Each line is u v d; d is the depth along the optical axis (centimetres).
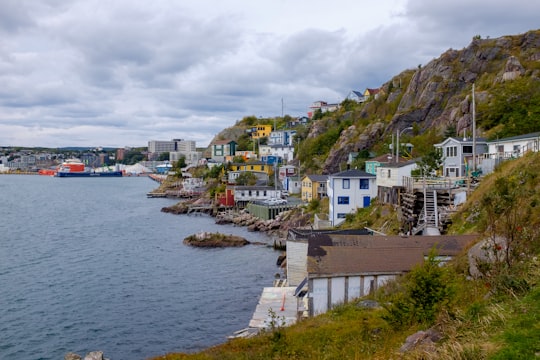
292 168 13312
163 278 5184
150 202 14475
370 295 2788
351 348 1903
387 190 5959
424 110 10894
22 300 4381
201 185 15912
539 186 2867
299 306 3391
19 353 3300
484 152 5934
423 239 3212
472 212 3719
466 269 2308
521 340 1224
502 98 8462
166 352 3281
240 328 3706
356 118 13962
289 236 4875
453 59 11619
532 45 10394
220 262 5978
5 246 6994
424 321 1823
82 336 3578
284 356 2052
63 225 9350
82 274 5325
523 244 1986
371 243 3209
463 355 1276
